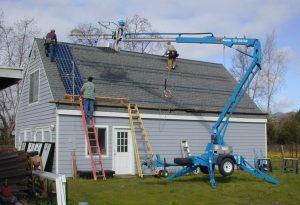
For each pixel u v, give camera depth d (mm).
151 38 19734
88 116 19312
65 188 9578
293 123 51719
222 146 17703
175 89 24312
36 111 21953
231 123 24609
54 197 11469
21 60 44469
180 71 26406
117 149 20469
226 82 27703
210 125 23750
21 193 12273
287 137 50781
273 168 25312
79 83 20766
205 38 19469
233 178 19328
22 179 12398
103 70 22875
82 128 19484
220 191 15570
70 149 19094
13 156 12414
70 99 19344
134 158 20797
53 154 19031
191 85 25469
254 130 25703
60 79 20469
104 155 20078
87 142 18703
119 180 18016
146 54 26250
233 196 14758
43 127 20750
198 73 27188
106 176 19000
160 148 21750
